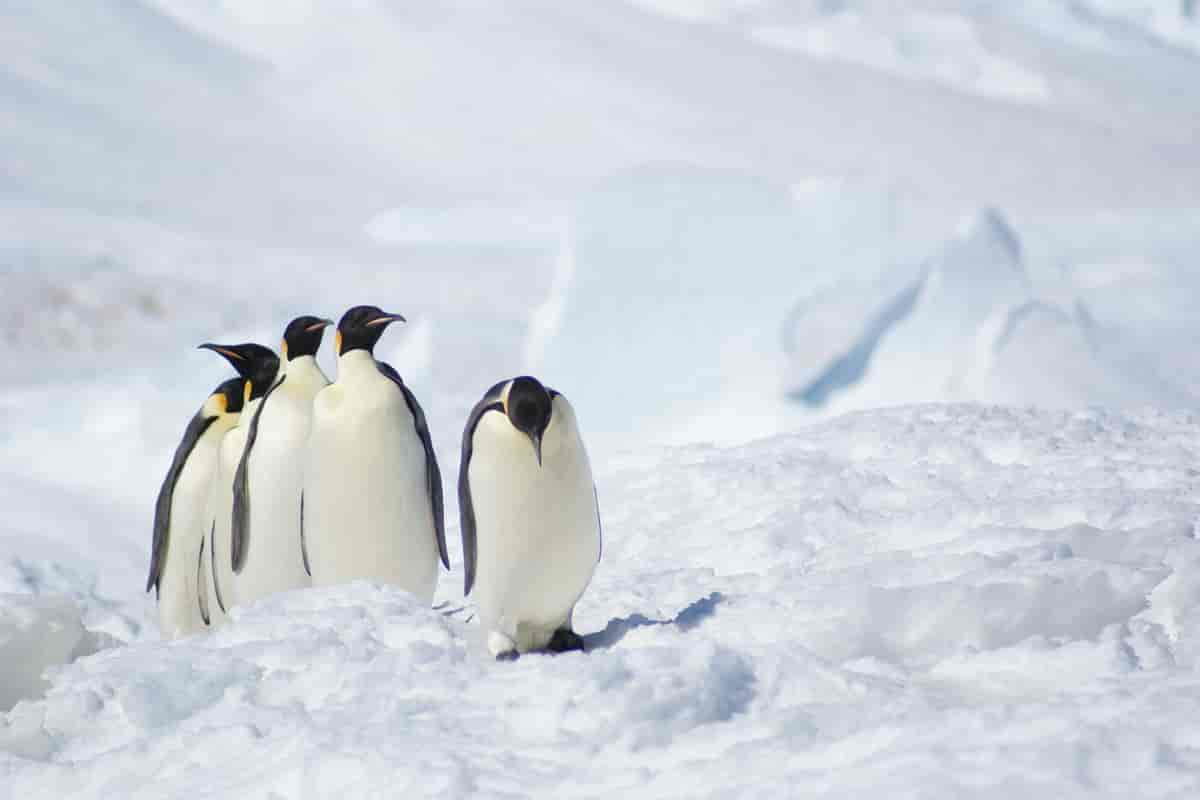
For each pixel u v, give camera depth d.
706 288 55.50
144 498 40.16
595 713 12.65
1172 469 22.06
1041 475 22.58
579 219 57.97
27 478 41.31
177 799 12.63
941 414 28.61
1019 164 188.75
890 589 15.59
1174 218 117.50
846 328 49.22
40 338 86.69
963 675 13.70
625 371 55.12
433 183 165.25
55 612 20.56
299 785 12.30
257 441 19.64
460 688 13.83
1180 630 14.48
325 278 108.69
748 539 21.14
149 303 96.12
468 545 16.03
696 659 13.43
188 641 16.81
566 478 15.62
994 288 50.25
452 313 94.56
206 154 162.25
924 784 10.06
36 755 14.91
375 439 18.00
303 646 15.41
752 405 48.53
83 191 132.88
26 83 169.00
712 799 10.72
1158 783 9.70
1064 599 15.41
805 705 12.62
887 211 56.81
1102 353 47.88
